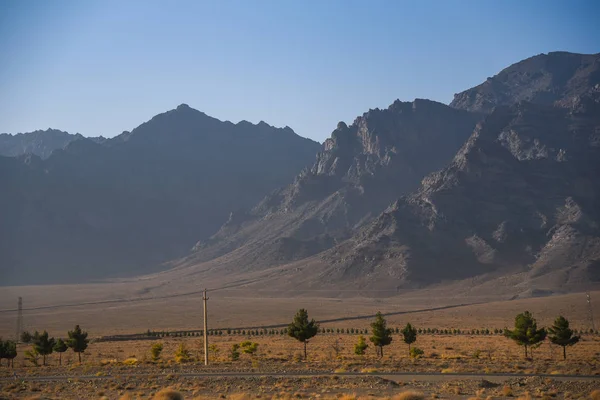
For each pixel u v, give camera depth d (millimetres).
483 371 68875
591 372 65000
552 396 52688
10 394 61812
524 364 75562
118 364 87625
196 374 71938
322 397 53406
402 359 85688
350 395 51594
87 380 69812
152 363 87312
